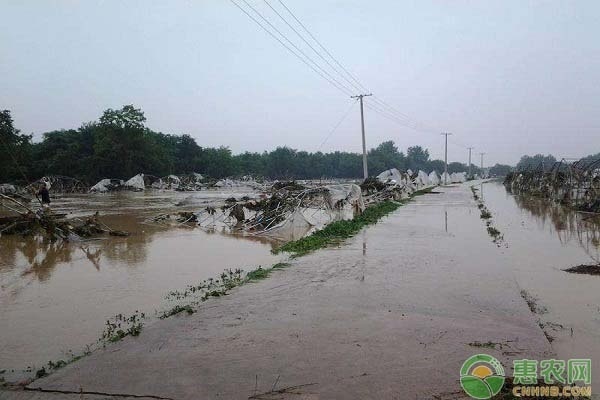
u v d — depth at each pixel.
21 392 4.34
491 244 12.38
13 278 9.45
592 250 11.22
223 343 5.35
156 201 34.09
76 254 12.30
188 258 11.49
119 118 56.09
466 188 53.59
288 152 87.44
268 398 4.07
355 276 8.74
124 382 4.42
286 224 17.16
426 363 4.73
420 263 9.88
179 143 75.19
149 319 6.57
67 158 54.94
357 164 92.50
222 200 33.97
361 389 4.20
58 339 5.89
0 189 41.12
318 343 5.29
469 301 6.94
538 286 7.84
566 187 25.33
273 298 7.26
